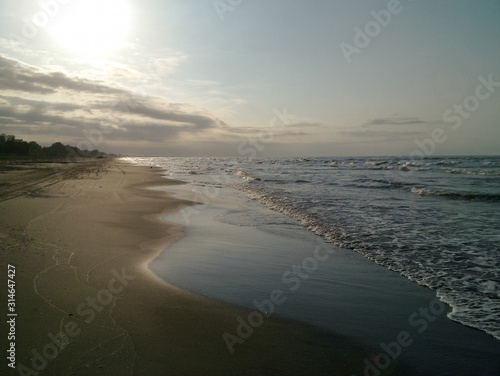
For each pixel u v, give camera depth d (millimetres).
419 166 42312
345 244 7336
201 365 2877
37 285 4203
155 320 3646
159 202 13273
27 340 3010
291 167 48812
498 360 3143
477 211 11336
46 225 7566
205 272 5473
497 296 4609
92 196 13711
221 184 22281
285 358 3076
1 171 25000
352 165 51688
